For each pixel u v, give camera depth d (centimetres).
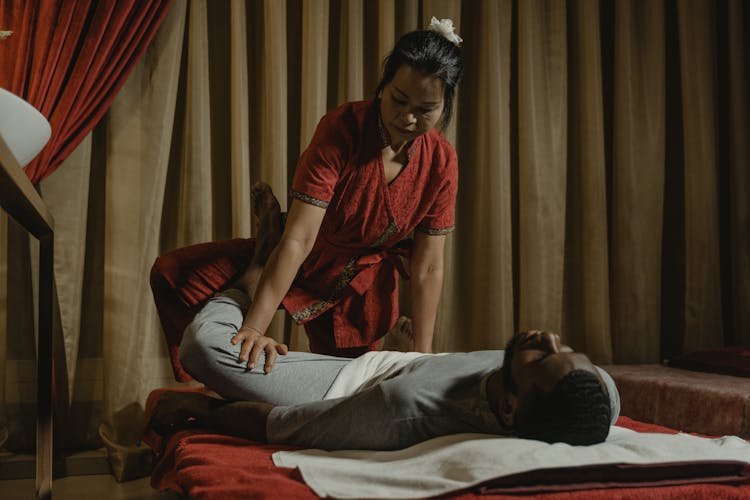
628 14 335
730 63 342
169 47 279
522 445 110
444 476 108
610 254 343
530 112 322
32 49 260
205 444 142
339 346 212
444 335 312
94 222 280
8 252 262
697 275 333
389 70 169
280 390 154
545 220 323
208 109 283
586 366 114
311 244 181
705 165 335
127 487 244
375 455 125
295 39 306
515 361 118
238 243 220
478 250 320
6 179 111
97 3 269
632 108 334
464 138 328
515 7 336
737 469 115
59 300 263
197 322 169
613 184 338
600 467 107
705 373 260
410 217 200
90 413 276
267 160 288
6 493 230
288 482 108
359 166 187
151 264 273
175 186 291
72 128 262
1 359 259
